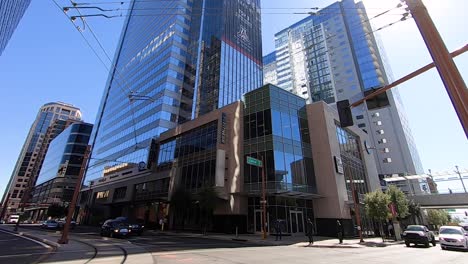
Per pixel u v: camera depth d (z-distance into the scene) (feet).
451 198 142.72
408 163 248.52
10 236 75.51
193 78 199.82
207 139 114.93
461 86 13.23
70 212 55.06
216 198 92.68
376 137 269.85
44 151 454.81
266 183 89.76
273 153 92.27
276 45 425.69
